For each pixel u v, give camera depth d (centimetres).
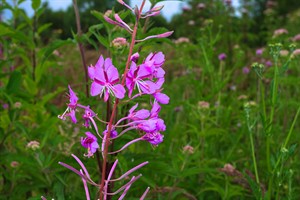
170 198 36
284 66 35
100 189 22
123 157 31
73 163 32
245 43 108
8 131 43
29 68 52
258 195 33
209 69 60
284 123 58
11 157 38
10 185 43
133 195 39
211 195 45
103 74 20
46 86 56
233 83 82
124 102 21
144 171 34
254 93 73
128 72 21
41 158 38
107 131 22
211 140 51
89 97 36
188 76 69
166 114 58
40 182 39
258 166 46
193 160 47
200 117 50
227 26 102
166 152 45
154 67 21
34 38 54
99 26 36
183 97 64
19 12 53
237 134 54
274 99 35
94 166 33
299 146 52
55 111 51
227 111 54
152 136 22
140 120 21
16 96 48
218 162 47
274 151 50
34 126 53
